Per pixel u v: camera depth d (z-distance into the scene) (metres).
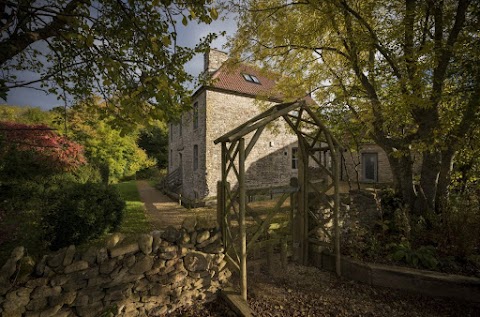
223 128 11.22
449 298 3.67
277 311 3.47
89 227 5.09
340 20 4.86
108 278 2.97
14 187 6.21
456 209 4.98
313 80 6.63
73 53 3.18
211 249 3.85
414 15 4.27
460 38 3.78
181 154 15.13
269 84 13.55
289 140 13.46
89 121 13.41
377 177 13.56
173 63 3.16
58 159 7.12
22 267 2.58
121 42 3.08
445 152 5.39
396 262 4.28
